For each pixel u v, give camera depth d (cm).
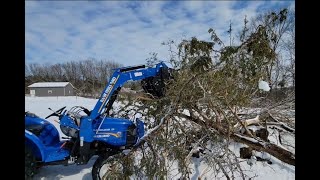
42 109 1412
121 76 430
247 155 514
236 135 454
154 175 393
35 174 423
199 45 480
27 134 388
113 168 400
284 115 601
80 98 2473
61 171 473
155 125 454
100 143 429
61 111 463
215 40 520
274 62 533
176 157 406
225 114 452
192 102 445
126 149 446
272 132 614
